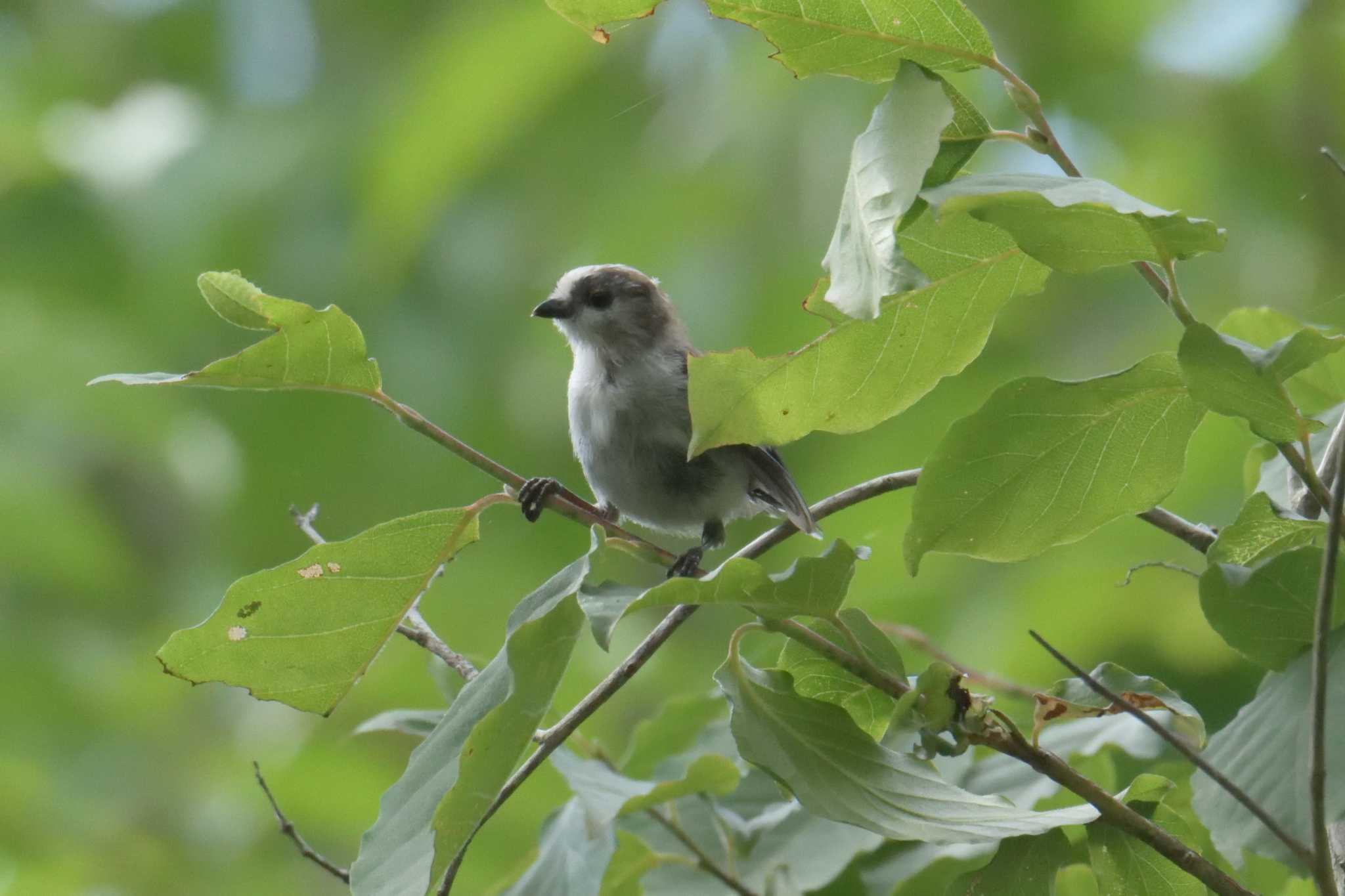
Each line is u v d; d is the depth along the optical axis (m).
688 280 13.05
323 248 14.41
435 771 4.61
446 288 14.32
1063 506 4.80
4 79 15.62
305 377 4.97
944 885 6.07
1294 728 4.04
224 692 13.66
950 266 4.72
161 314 14.71
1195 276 12.69
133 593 14.76
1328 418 5.45
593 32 4.64
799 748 4.52
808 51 4.45
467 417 14.38
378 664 11.69
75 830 12.31
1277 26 12.73
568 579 4.56
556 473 14.48
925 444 12.17
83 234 14.70
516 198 13.88
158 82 15.86
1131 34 12.74
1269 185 12.65
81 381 14.38
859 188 4.11
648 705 12.71
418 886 4.36
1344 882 4.51
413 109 12.58
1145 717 3.98
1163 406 4.61
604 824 5.50
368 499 14.63
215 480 14.80
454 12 13.70
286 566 5.01
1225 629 4.30
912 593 11.18
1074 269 4.15
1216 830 4.02
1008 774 6.08
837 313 4.71
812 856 6.08
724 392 4.85
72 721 13.41
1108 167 13.08
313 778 10.66
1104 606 10.60
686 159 13.17
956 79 11.91
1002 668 10.75
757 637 8.12
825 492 12.30
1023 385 4.56
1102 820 4.71
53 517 13.95
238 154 14.67
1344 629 4.19
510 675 4.38
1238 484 10.22
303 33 15.36
